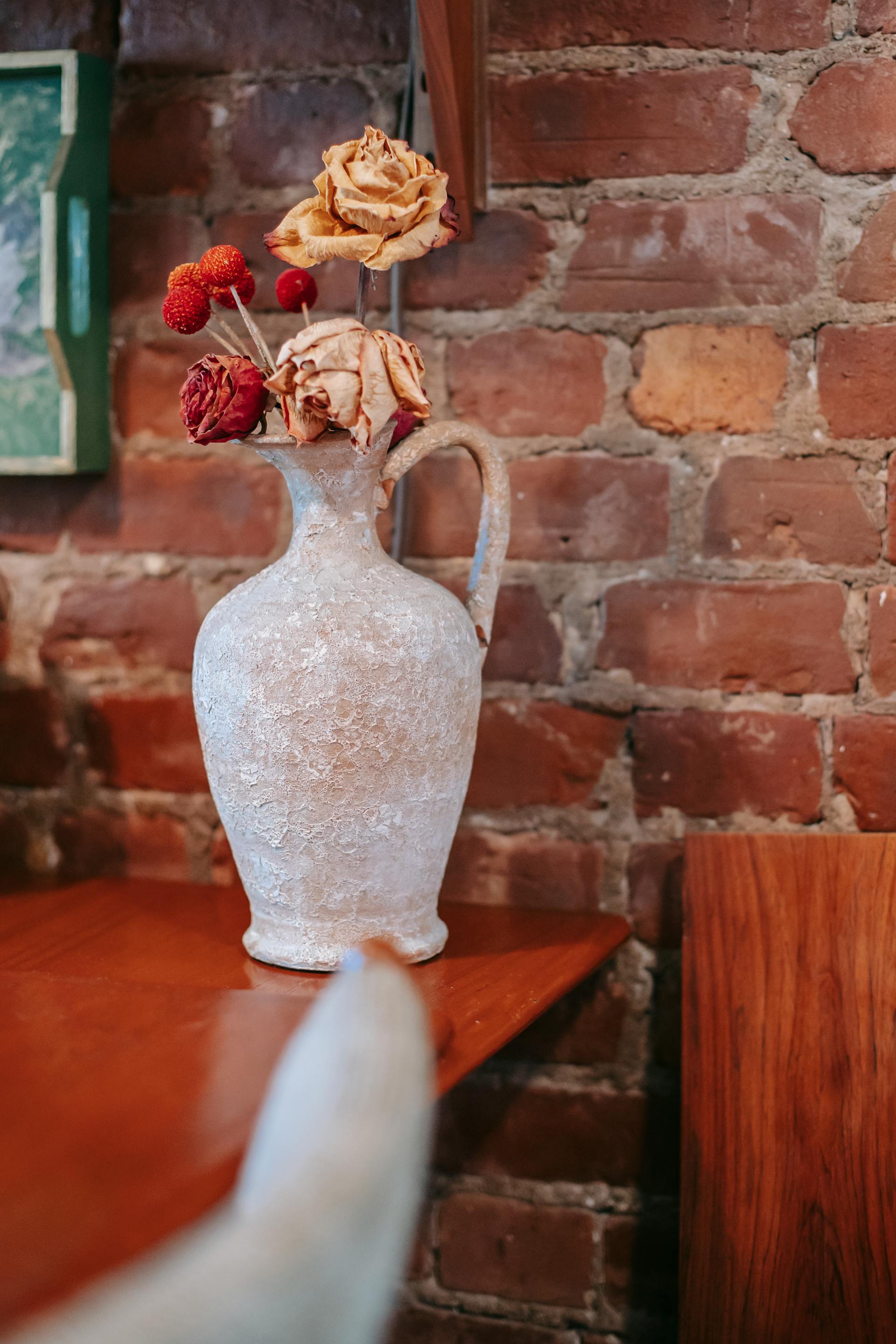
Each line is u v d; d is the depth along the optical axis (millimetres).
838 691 894
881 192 862
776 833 872
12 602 1021
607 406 909
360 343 656
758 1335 812
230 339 959
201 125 951
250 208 948
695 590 907
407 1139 325
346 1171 300
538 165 901
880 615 886
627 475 910
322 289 944
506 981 753
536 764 939
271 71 936
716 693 910
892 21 850
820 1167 816
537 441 920
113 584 1001
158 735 1003
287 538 967
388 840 719
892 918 831
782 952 842
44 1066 507
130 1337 256
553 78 894
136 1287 275
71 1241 340
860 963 831
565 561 923
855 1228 807
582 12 885
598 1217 945
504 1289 961
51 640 1016
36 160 941
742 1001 841
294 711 690
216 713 721
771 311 882
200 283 732
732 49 872
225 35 940
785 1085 828
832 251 872
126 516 994
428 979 759
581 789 934
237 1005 608
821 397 881
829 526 887
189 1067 506
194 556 984
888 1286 798
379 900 743
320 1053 363
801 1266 811
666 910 926
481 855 954
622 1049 938
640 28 881
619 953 936
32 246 947
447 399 930
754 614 901
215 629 736
